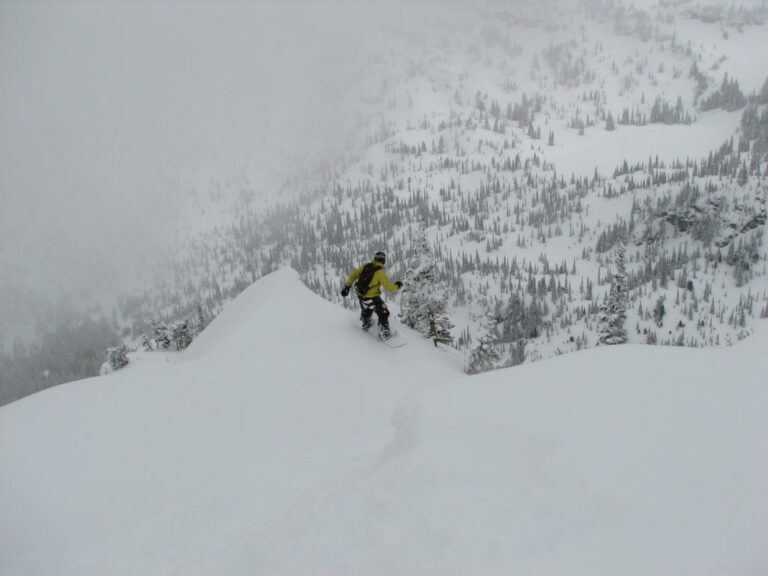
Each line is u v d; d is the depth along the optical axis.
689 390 4.38
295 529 3.38
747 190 186.12
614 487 3.16
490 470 3.66
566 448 3.79
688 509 2.80
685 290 159.88
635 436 3.80
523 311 157.12
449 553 2.72
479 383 5.98
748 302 146.62
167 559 3.54
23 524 4.53
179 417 7.00
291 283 15.13
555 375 5.49
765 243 173.25
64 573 3.54
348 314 14.10
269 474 5.03
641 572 2.33
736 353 5.19
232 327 14.00
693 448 3.46
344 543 3.07
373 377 10.30
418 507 3.27
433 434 4.62
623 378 4.97
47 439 6.21
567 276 187.50
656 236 195.88
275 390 8.32
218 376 8.66
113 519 4.52
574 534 2.72
